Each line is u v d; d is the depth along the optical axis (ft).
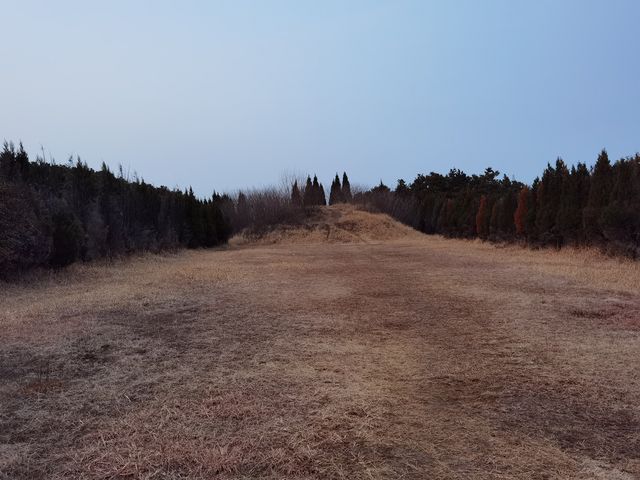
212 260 61.11
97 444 10.64
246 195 158.30
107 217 53.72
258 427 11.47
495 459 10.02
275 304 27.78
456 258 59.72
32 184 40.34
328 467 9.71
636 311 24.38
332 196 209.15
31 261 35.06
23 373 15.34
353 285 36.06
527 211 71.56
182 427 11.46
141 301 27.81
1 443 10.78
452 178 209.56
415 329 21.59
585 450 10.43
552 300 27.53
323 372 15.57
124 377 14.97
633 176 47.24
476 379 14.92
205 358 17.03
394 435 11.10
